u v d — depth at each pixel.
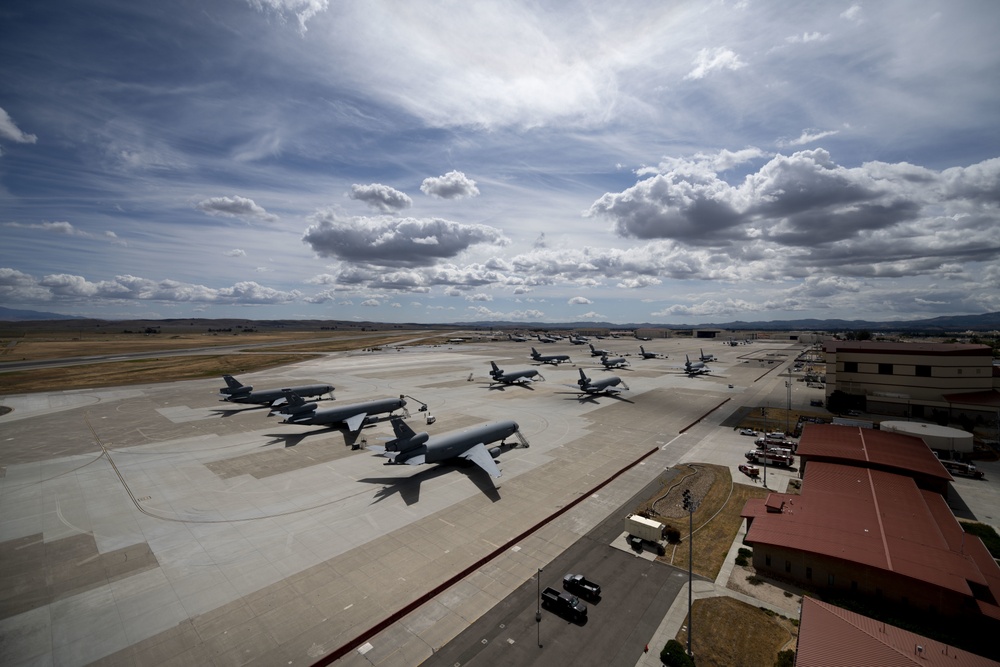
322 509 52.50
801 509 45.75
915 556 36.91
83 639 31.77
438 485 59.59
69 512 52.19
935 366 94.56
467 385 141.88
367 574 39.38
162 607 35.22
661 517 51.22
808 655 25.58
